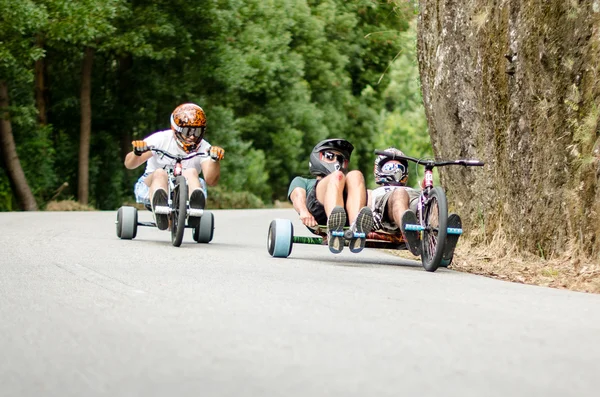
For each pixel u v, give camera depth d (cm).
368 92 7931
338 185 1473
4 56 3909
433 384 594
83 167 4903
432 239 1432
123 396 556
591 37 1431
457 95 1897
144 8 4875
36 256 1478
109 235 2069
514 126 1623
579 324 870
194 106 1817
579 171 1445
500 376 622
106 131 5375
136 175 5541
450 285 1212
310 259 1598
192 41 5159
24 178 4431
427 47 2062
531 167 1577
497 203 1761
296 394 562
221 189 6166
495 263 1612
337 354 687
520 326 842
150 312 877
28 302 941
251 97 6869
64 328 788
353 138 7931
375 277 1288
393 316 883
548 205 1525
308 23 6900
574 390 586
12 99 4466
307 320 844
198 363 650
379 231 1523
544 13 1525
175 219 1769
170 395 558
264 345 718
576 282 1322
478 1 1786
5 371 625
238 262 1464
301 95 7144
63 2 4088
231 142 5962
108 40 4631
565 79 1477
